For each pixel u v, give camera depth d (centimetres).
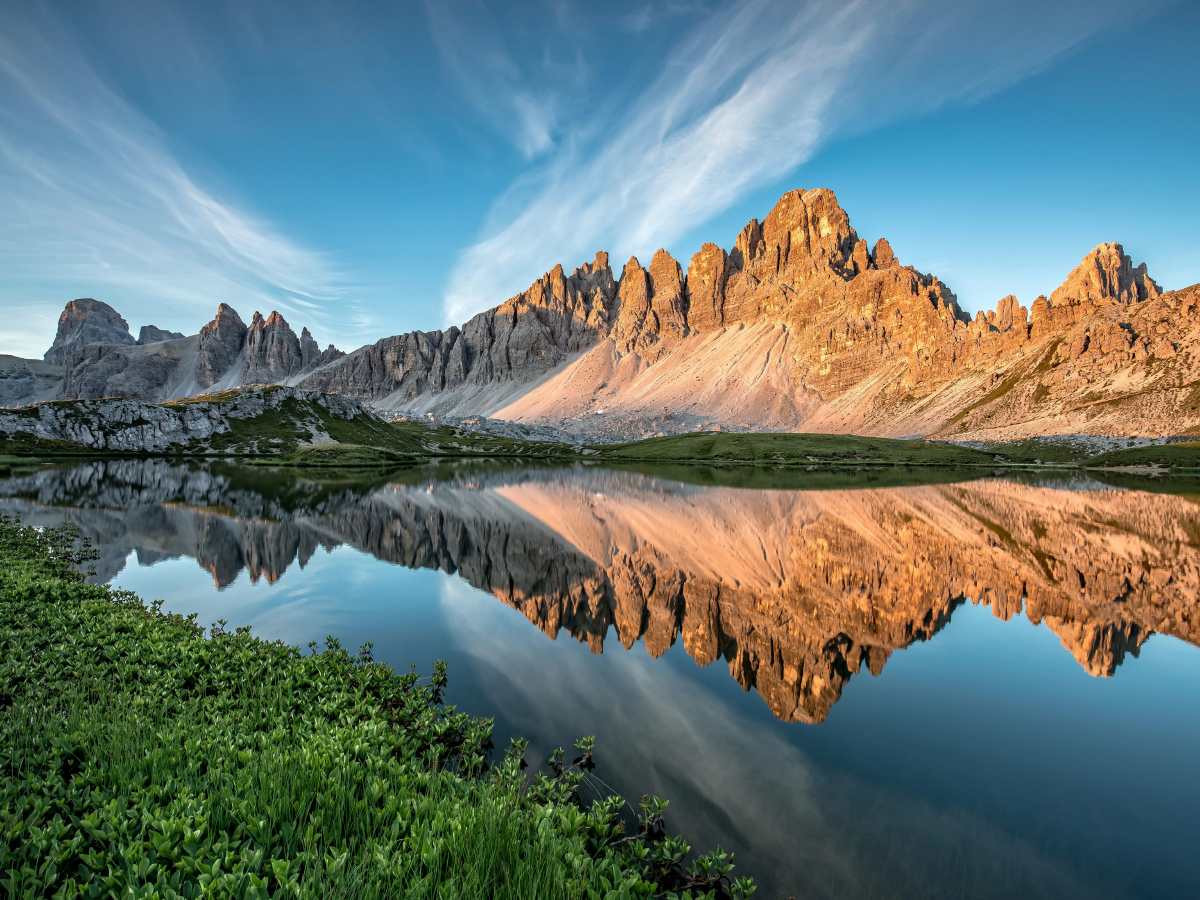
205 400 19738
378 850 699
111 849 705
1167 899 815
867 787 1113
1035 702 1530
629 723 1385
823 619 2294
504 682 1644
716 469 14962
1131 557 3512
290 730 1173
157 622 1856
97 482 8088
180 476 9669
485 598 2598
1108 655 1883
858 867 886
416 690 1529
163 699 1265
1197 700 1537
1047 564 3303
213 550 3612
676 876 862
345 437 19625
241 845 733
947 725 1385
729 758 1213
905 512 5828
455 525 4850
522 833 812
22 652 1456
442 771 1041
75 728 1054
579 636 2070
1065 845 939
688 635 2084
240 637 1755
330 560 3412
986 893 810
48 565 2775
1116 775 1176
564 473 12756
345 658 1720
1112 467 14612
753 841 948
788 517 5450
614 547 3912
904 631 2136
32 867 675
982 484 9850
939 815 1018
